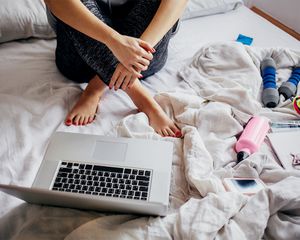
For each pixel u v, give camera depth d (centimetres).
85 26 97
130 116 105
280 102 117
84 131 104
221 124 102
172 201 84
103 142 86
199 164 89
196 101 110
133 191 76
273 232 74
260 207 75
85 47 103
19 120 102
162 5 106
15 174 88
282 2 210
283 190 78
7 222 79
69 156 82
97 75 112
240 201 78
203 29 157
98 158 82
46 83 118
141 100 110
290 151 99
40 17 134
